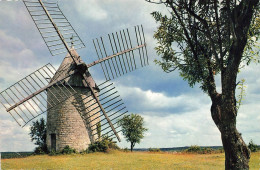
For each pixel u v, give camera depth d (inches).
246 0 286.4
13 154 808.9
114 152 925.8
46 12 721.6
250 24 306.5
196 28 338.3
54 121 923.4
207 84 338.6
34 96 720.3
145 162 637.3
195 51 369.7
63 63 883.4
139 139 1503.4
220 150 1093.8
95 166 557.9
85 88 918.4
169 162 649.0
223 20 342.0
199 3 338.0
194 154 1039.0
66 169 519.8
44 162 625.6
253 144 890.7
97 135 959.6
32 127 1020.5
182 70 383.9
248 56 315.0
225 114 294.8
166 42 388.5
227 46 320.8
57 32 743.7
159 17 393.7
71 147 893.2
